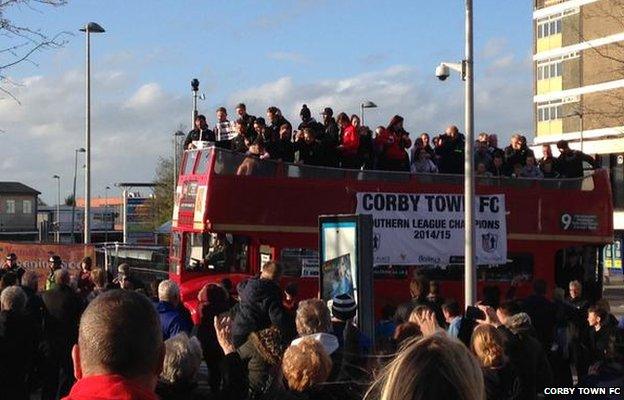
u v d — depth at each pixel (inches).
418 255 832.3
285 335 370.3
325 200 806.5
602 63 2349.9
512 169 905.5
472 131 770.2
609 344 391.5
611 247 2341.3
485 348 277.9
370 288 428.5
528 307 495.2
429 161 869.2
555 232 886.4
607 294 1720.0
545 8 2600.9
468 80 772.6
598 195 910.4
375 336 441.1
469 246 764.0
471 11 768.9
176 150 2156.7
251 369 288.0
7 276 489.1
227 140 842.8
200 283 779.4
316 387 221.5
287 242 791.7
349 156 824.9
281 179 796.6
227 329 308.3
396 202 829.2
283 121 833.5
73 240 2456.9
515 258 872.3
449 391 114.7
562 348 482.0
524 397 323.0
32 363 417.4
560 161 917.2
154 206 2960.1
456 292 841.5
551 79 2581.2
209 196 775.1
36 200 3641.7
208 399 252.7
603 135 2362.2
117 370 125.6
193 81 1262.3
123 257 1063.0
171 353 229.3
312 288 792.9
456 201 849.5
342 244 436.8
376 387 126.7
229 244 781.9
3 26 558.9
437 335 122.2
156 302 443.2
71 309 476.1
